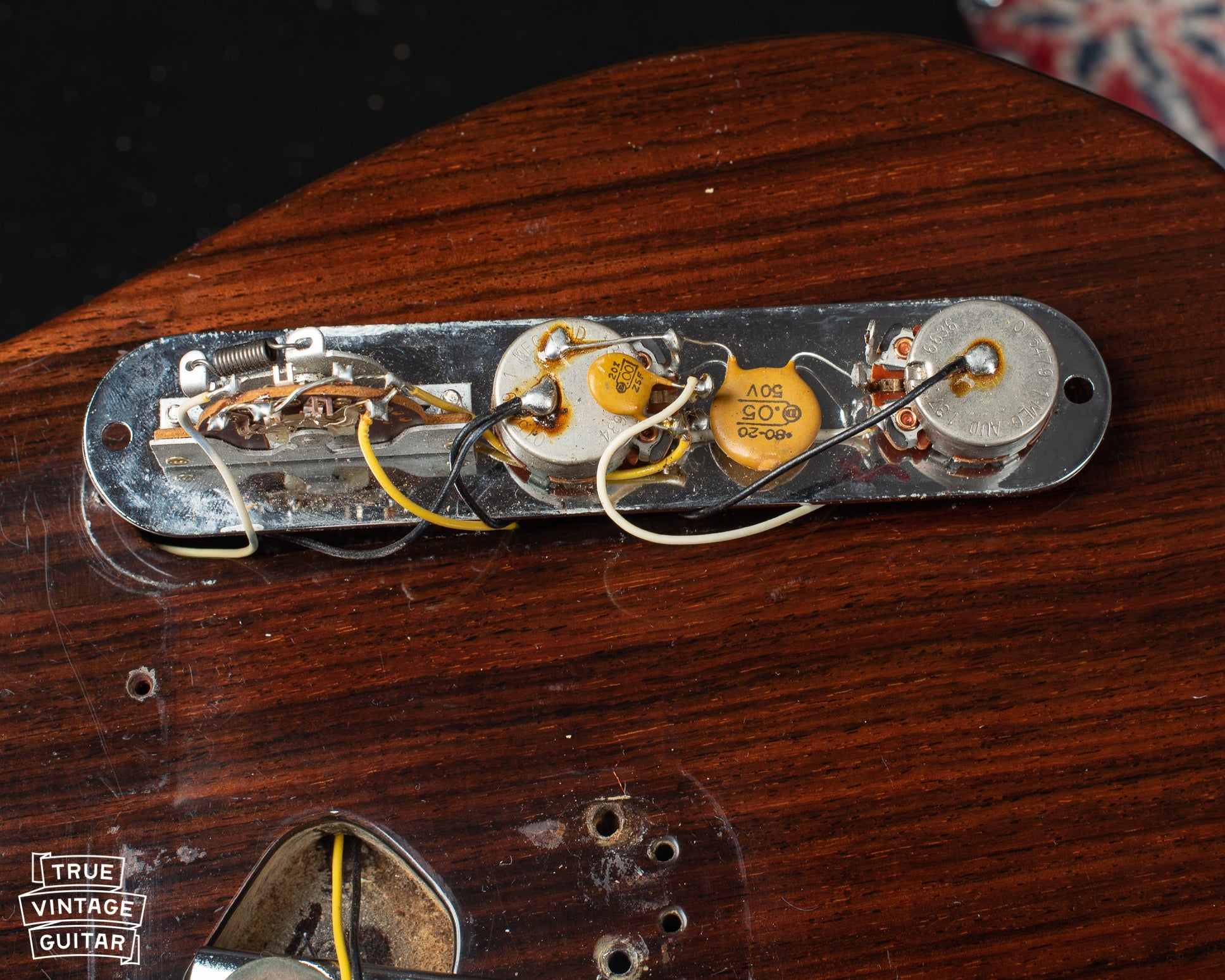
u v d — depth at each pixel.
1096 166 0.42
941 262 0.41
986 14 0.61
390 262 0.41
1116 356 0.41
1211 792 0.39
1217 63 0.58
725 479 0.40
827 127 0.42
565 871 0.39
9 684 0.39
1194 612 0.40
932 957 0.38
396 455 0.39
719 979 0.38
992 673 0.39
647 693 0.39
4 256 0.61
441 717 0.39
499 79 0.63
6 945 0.38
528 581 0.40
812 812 0.39
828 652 0.39
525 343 0.39
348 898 0.39
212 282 0.41
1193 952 0.38
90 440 0.40
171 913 0.39
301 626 0.40
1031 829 0.39
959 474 0.40
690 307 0.41
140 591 0.40
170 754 0.39
